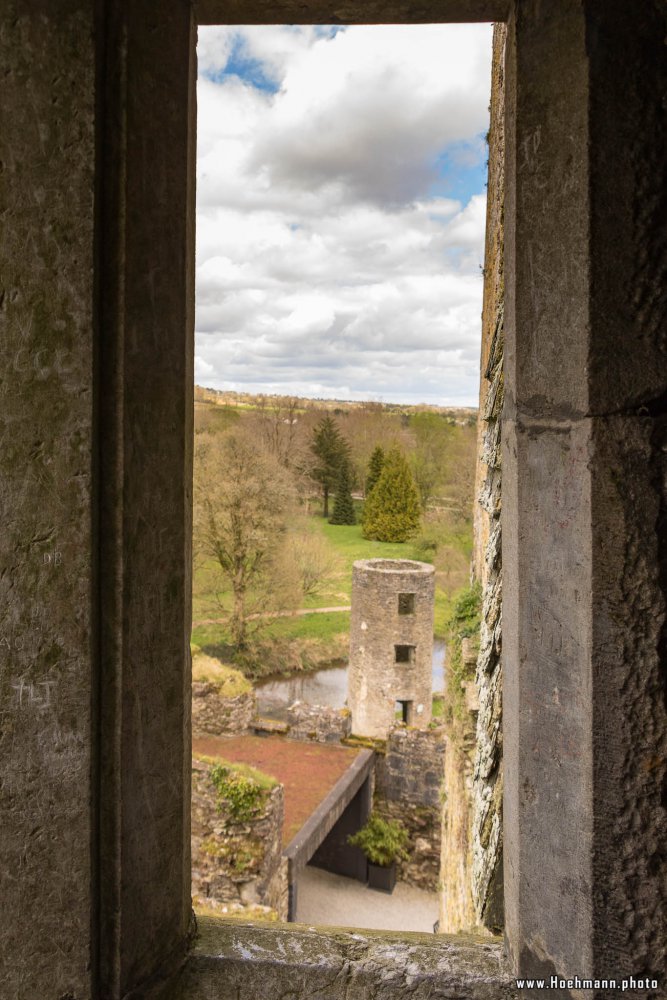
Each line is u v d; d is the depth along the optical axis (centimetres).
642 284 131
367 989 148
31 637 134
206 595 1852
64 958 136
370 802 1334
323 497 2862
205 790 872
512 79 148
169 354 147
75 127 129
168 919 151
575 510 136
